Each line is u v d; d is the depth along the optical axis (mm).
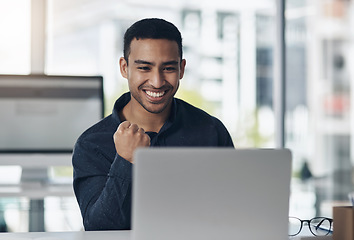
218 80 4258
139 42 1895
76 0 4039
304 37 4195
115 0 4082
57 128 3508
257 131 4336
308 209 4109
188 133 2062
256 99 4328
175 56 1913
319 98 4148
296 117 4238
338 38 4082
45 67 4020
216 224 1364
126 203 1696
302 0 4199
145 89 1918
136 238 1334
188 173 1342
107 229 1769
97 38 4074
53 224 3641
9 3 3924
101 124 2020
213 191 1357
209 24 4227
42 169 3777
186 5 4188
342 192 4074
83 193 1887
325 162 4125
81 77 3533
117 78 4082
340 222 1651
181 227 1349
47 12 4008
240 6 4281
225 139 2148
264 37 4336
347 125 4070
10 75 3453
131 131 1667
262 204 1390
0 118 3451
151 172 1326
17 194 3166
